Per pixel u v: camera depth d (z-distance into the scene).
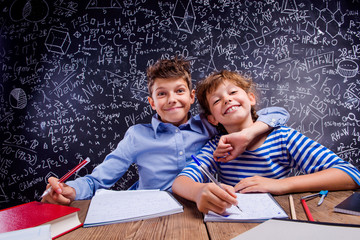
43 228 0.38
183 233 0.42
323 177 0.67
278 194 0.65
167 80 1.02
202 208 0.51
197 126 1.10
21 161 1.72
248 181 0.70
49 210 0.49
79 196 0.81
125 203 0.62
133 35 1.78
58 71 1.77
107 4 1.80
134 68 1.76
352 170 0.69
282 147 0.89
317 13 1.84
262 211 0.50
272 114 0.98
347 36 1.85
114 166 1.08
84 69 1.76
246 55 1.79
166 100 1.02
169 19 1.79
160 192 0.72
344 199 0.58
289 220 0.39
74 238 0.42
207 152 0.97
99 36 1.78
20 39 1.79
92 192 0.93
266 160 0.87
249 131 0.82
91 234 0.44
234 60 1.78
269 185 0.66
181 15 1.80
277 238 0.32
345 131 1.78
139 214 0.52
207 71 1.77
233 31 1.80
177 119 1.04
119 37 1.78
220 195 0.49
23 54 1.78
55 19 1.79
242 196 0.62
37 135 1.73
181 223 0.48
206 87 0.98
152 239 0.40
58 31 1.78
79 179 0.91
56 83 1.76
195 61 1.77
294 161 0.89
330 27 1.84
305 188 0.65
